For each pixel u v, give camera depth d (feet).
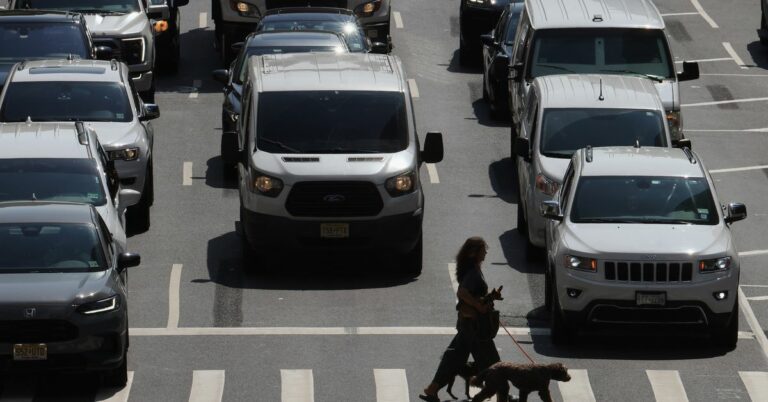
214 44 370.32
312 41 270.67
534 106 232.12
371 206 203.31
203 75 339.98
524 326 185.57
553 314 176.65
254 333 182.29
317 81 213.46
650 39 258.37
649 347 177.27
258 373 167.43
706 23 394.32
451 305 195.00
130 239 224.94
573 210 184.65
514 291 201.26
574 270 173.68
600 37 258.16
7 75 255.91
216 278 206.49
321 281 206.08
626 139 221.25
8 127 206.80
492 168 269.03
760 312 193.47
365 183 202.69
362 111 210.59
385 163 204.44
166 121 298.35
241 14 334.85
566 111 224.12
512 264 214.69
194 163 269.03
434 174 264.11
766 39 364.79
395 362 171.53
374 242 204.33
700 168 190.39
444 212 241.96
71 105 232.12
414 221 205.26
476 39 342.44
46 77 235.40
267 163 203.62
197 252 218.79
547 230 192.75
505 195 252.42
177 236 226.58
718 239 176.86
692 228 179.83
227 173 258.16
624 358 172.96
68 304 154.71
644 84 233.76
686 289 171.94
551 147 219.20
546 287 190.08
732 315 174.81
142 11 310.86
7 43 268.00
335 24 299.38
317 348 176.65
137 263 167.94
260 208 202.69
